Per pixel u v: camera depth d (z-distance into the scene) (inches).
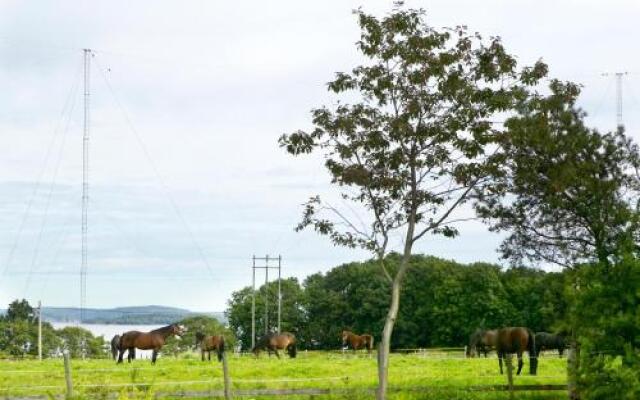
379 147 1128.8
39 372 1498.5
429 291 4803.2
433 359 2338.8
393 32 1115.9
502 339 1740.9
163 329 1966.0
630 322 933.8
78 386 1176.8
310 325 5275.6
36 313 5797.2
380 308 4923.7
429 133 1120.2
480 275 4542.3
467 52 1127.0
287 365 1838.1
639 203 1064.2
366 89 1134.4
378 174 1142.3
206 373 1566.2
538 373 1788.9
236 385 1349.7
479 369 1889.8
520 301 4436.5
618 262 972.6
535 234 1280.8
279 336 2461.9
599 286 964.0
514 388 1317.7
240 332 5703.7
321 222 1155.3
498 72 1124.5
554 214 1244.5
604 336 956.0
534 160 1193.4
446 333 4608.8
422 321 4795.8
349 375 1574.8
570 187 1208.8
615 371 942.4
